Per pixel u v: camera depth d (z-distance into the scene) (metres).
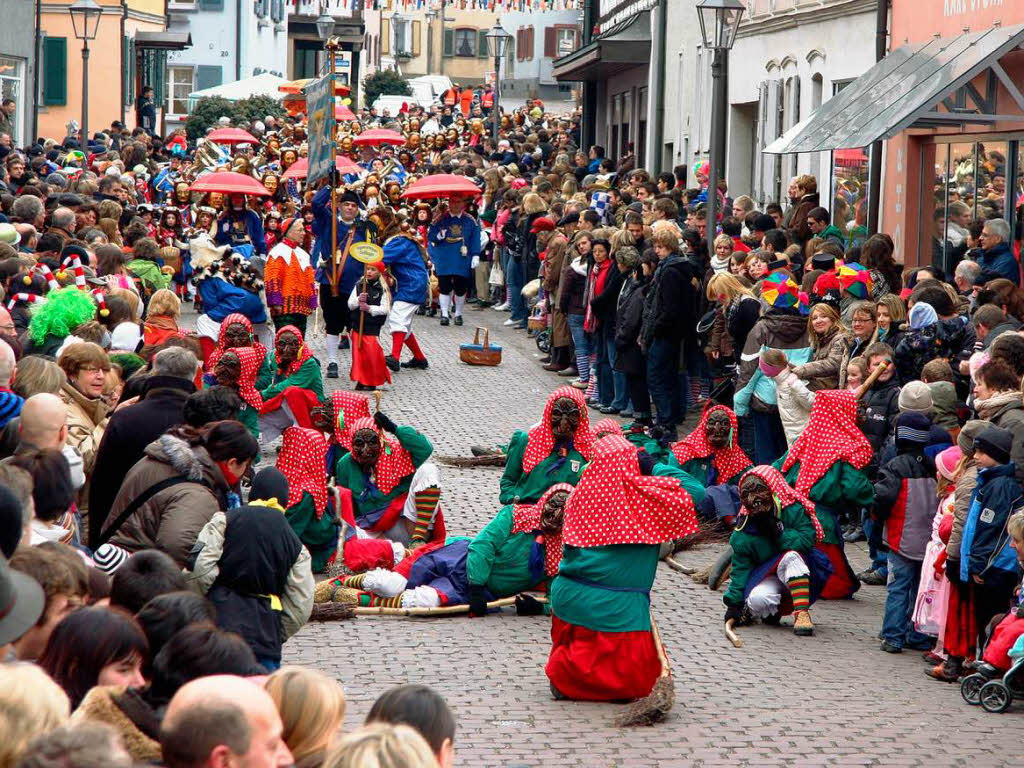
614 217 23.19
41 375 9.59
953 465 10.11
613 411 18.67
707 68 32.53
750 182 30.42
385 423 12.03
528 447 11.44
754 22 28.14
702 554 13.07
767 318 14.43
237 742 4.25
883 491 10.54
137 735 5.06
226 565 7.55
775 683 9.75
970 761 8.27
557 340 21.22
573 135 51.34
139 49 57.06
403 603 11.19
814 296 14.70
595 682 9.12
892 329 13.03
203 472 8.18
